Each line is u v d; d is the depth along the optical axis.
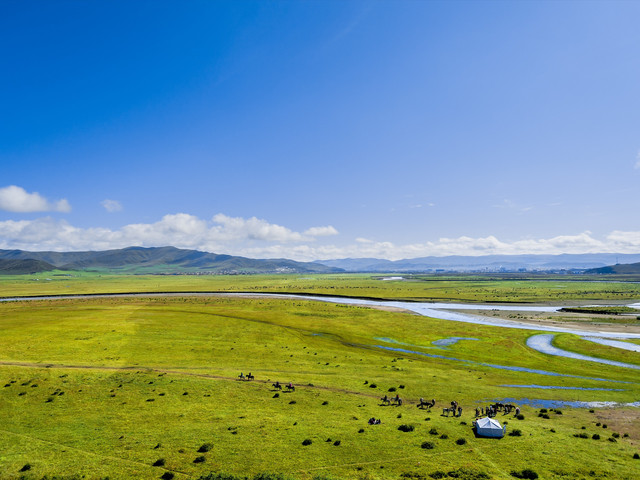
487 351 106.69
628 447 48.44
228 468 41.34
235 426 52.97
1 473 39.81
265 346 106.06
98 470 40.62
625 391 74.06
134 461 42.78
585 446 48.50
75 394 64.25
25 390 65.19
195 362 87.75
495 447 47.66
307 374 80.81
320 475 39.91
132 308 179.12
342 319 154.25
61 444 47.00
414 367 89.12
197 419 55.41
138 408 59.19
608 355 102.00
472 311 190.88
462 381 78.94
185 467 41.44
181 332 120.62
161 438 48.88
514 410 62.78
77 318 144.12
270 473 39.88
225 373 78.94
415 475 40.41
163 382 71.00
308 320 150.50
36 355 88.88
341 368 86.69
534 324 149.75
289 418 56.47
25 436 49.06
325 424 54.34
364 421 55.94
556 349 109.69
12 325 127.62
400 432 51.88
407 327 139.50
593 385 77.94
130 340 107.38
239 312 168.38
